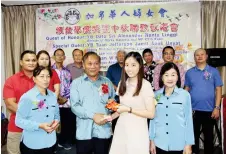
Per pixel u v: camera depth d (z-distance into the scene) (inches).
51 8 160.9
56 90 104.3
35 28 163.9
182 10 149.6
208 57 133.5
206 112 114.0
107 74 140.2
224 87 147.6
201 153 133.8
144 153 66.3
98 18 156.9
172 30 150.9
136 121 67.1
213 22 148.0
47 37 162.4
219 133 122.0
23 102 66.1
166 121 68.5
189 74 118.3
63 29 160.6
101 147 74.4
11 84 81.4
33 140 67.9
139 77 66.5
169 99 68.9
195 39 149.1
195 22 148.7
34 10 163.2
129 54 66.3
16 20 163.6
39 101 67.8
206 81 114.1
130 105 66.7
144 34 153.5
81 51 145.0
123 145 67.9
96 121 71.2
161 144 69.1
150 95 65.6
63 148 133.4
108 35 156.6
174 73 67.2
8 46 164.4
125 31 155.0
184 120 68.7
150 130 71.7
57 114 73.5
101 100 75.2
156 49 153.0
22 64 82.2
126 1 154.8
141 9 152.9
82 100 74.9
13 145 82.0
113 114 73.6
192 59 149.8
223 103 96.9
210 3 147.9
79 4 158.7
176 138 68.0
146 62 136.2
